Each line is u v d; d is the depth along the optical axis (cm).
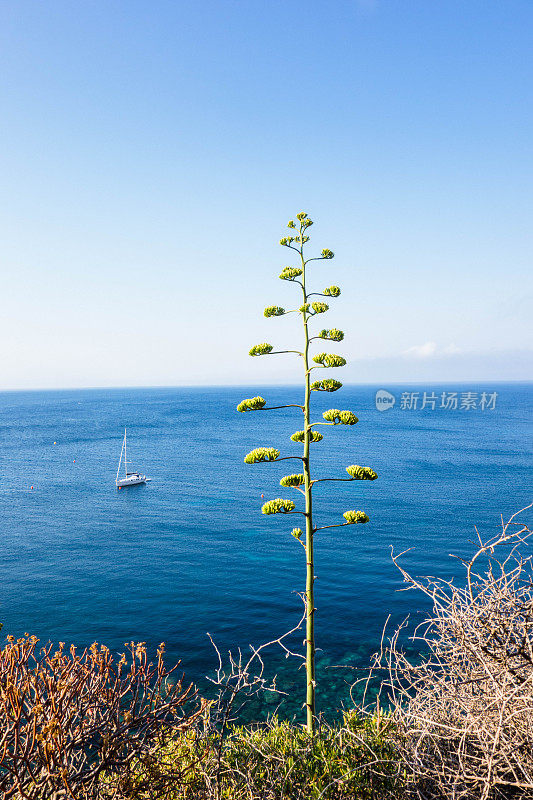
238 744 543
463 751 420
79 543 4541
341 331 552
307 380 566
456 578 3095
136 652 436
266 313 576
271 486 7288
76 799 329
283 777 483
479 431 14838
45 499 6662
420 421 18825
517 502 5491
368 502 5738
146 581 3466
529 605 442
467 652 462
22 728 364
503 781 385
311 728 556
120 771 397
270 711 1634
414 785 447
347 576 3303
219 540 4538
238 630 2556
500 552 2005
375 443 12062
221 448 11919
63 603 3058
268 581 3362
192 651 2295
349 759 496
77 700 382
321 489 6638
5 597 3175
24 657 373
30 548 4388
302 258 576
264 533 4722
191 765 429
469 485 6581
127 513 5791
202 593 3181
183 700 429
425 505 5494
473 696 462
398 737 502
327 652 2175
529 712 430
